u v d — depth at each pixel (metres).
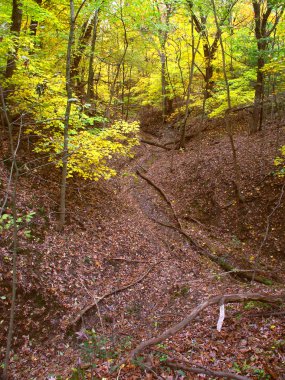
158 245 12.36
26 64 8.15
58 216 10.90
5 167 10.95
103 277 9.71
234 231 13.62
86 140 10.16
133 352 5.62
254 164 15.63
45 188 11.56
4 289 7.71
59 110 10.09
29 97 10.44
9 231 8.95
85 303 8.51
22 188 10.73
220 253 12.25
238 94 18.88
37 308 7.92
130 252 11.26
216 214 14.71
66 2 13.48
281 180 13.67
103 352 6.19
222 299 6.58
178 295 9.45
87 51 15.55
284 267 11.20
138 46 22.33
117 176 18.27
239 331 6.56
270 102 21.14
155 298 9.39
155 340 5.75
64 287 8.68
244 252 12.30
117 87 27.58
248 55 15.73
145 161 22.61
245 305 7.80
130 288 9.54
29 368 6.74
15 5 10.98
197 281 10.21
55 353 7.18
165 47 21.66
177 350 6.16
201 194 16.14
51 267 8.95
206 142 22.89
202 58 23.03
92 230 11.35
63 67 16.11
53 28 14.33
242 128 22.92
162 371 5.39
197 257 12.05
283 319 6.68
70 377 5.80
